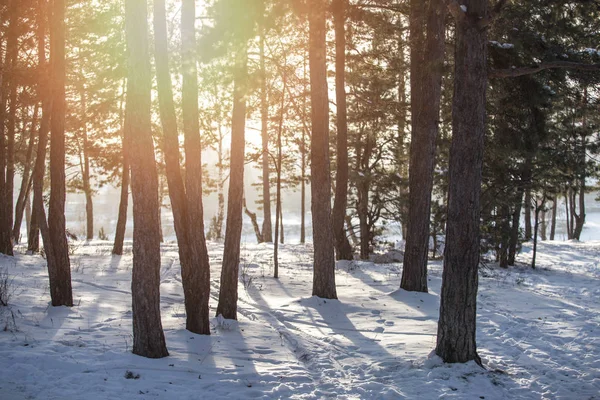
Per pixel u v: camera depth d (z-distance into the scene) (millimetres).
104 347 7820
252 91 10781
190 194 9102
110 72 19234
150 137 7480
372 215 25547
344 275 18125
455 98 7832
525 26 12484
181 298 12844
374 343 9383
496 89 13750
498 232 23438
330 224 13523
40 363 6844
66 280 10664
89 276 15547
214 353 8102
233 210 10617
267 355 8273
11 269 15070
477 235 7762
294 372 7434
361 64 20625
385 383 7109
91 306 10914
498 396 6672
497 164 19172
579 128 20109
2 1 16266
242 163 10672
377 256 25453
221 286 10570
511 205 21969
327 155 13625
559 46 12727
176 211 9055
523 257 29984
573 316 12195
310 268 20234
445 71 12648
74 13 18672
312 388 6852
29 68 17812
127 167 22688
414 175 14594
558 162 19250
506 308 13172
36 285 12688
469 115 7699
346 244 22000
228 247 10547
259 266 20219
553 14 11398
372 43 18766
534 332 10398
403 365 7875
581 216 40969
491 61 13398
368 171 24688
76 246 26484
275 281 16375
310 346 8992
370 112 21156
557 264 27328
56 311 10062
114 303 11492
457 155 7746
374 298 13852
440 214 22750
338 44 19359
